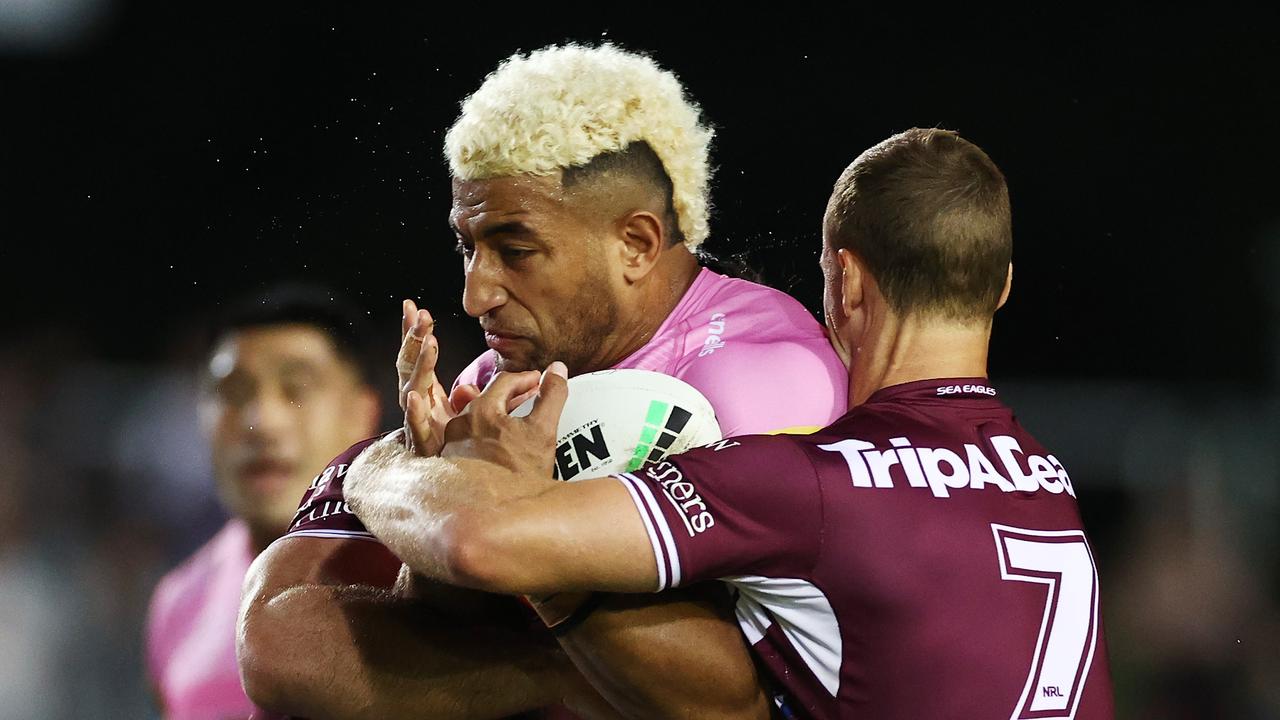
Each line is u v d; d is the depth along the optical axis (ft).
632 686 24.68
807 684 24.76
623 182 26.71
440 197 58.34
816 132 108.06
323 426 44.11
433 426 25.27
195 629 45.78
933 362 26.66
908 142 27.37
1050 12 110.01
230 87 108.47
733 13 108.27
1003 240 26.86
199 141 108.58
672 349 27.71
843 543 23.81
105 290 105.81
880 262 26.78
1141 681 68.33
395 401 47.60
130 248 106.42
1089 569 26.50
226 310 46.24
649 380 26.00
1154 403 70.33
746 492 23.52
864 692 24.17
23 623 68.13
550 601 24.57
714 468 23.59
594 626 24.32
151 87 109.91
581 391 25.95
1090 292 105.91
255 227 94.94
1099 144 109.09
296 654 26.58
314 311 44.65
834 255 27.99
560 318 26.96
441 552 22.44
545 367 27.55
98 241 106.83
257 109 108.06
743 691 25.08
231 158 107.86
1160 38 109.29
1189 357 102.22
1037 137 109.91
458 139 26.86
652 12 107.76
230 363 44.19
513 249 26.55
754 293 29.14
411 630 26.71
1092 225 107.76
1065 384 72.54
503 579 22.24
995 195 26.81
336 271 58.34
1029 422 71.10
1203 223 106.63
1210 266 105.40
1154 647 68.59
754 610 24.88
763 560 23.70
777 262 53.47
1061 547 25.90
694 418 25.66
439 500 23.17
